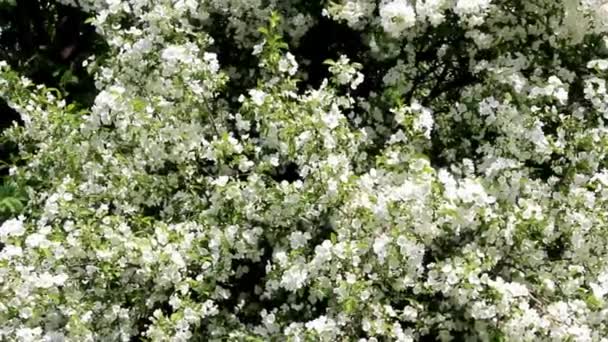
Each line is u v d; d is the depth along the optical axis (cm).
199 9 454
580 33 450
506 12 452
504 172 420
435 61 467
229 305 427
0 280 400
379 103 459
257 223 418
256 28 462
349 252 398
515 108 430
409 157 411
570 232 414
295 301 416
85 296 411
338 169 408
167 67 425
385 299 403
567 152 427
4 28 583
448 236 409
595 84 444
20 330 397
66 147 438
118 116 422
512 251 411
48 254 402
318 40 479
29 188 452
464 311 407
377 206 401
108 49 502
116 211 426
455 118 449
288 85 423
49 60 568
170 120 425
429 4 429
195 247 409
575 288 407
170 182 427
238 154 421
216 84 432
